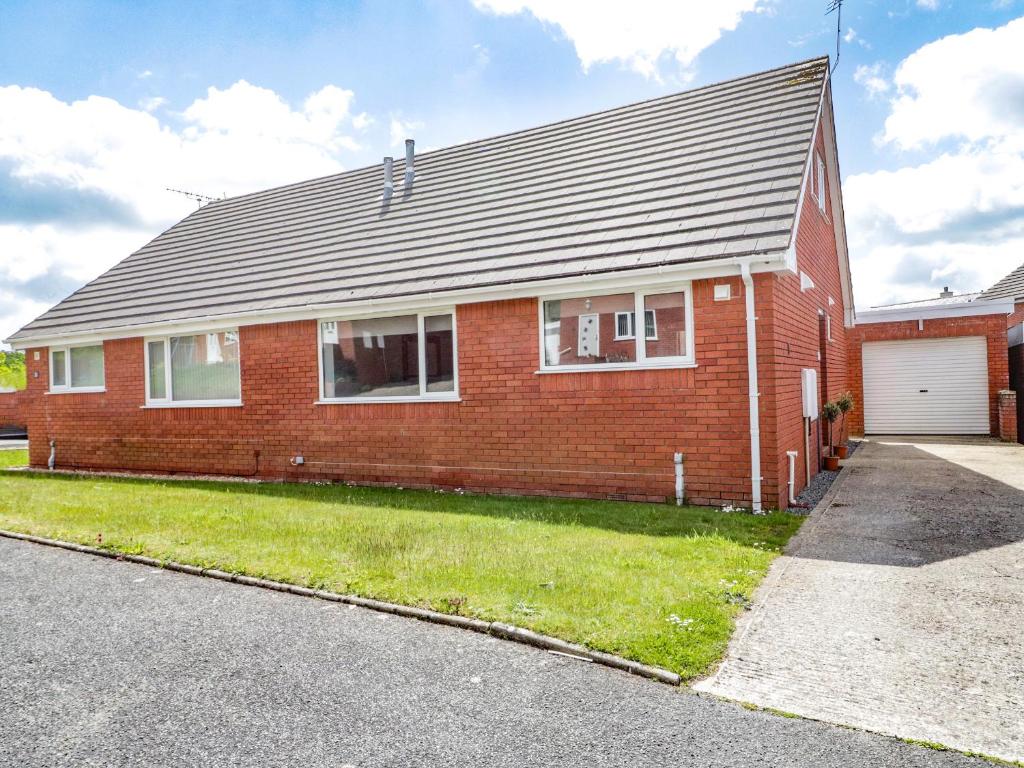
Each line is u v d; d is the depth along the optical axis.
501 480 9.96
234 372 12.70
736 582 5.35
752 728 3.31
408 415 10.76
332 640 4.57
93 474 13.82
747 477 8.24
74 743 3.31
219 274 14.38
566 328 9.45
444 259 11.18
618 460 9.07
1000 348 17.28
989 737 3.18
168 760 3.14
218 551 6.62
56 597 5.63
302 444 11.84
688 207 9.53
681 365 8.62
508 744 3.21
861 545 6.54
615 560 5.96
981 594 5.09
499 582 5.38
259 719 3.52
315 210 15.96
